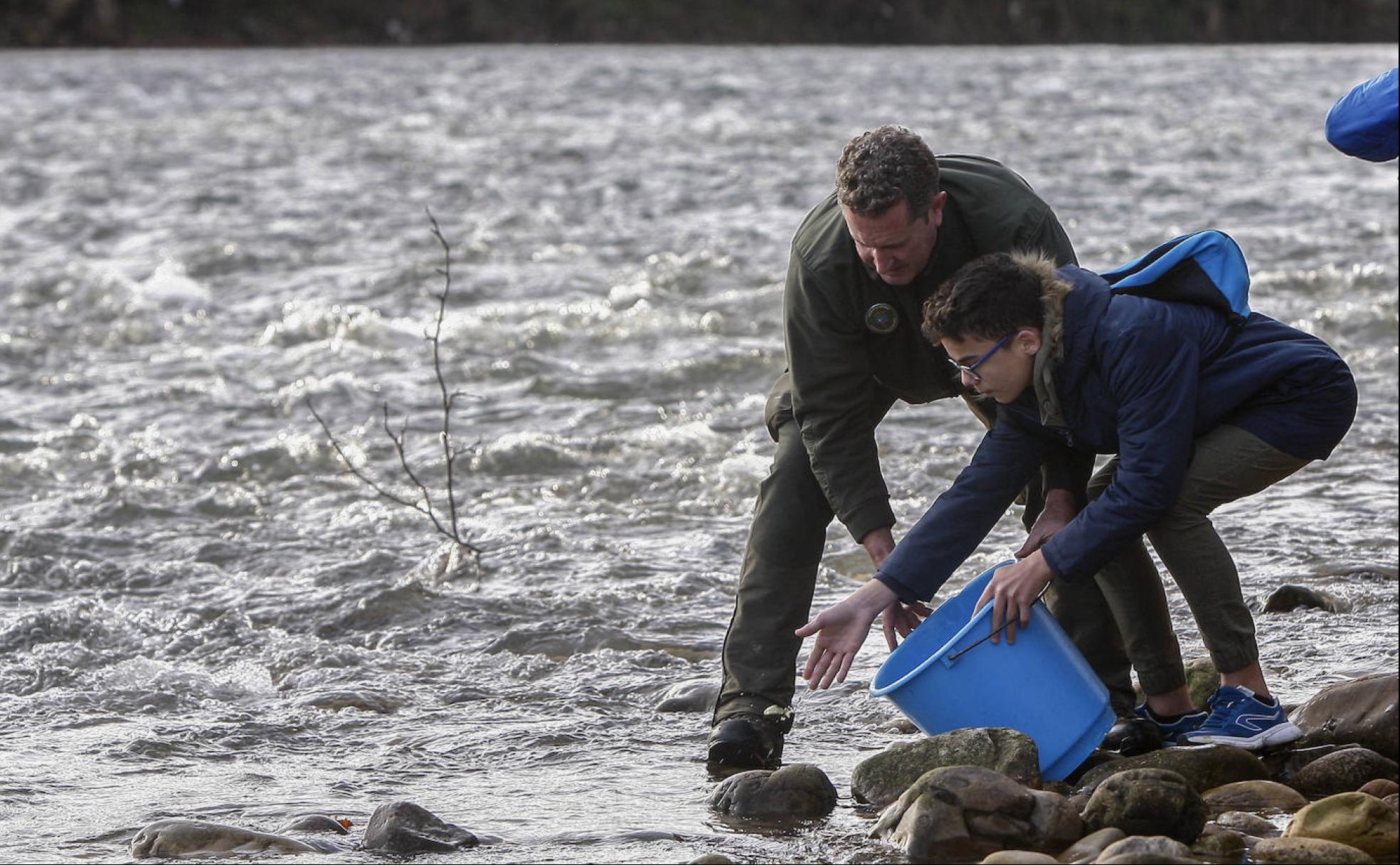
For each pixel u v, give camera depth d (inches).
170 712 371.6
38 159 1764.3
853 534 314.5
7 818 290.4
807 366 314.5
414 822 273.7
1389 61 3890.3
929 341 312.3
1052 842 262.1
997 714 293.4
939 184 297.6
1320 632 403.2
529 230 1272.1
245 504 578.9
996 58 4101.9
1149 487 280.1
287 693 386.3
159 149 1881.2
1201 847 257.8
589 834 277.1
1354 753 288.0
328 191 1515.7
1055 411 288.4
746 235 1211.2
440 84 2967.5
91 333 922.7
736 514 570.3
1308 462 296.0
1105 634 327.3
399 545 524.7
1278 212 1280.8
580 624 434.0
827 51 4640.8
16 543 519.5
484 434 687.7
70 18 4375.0
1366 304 880.9
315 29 4697.3
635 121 2230.6
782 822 284.4
